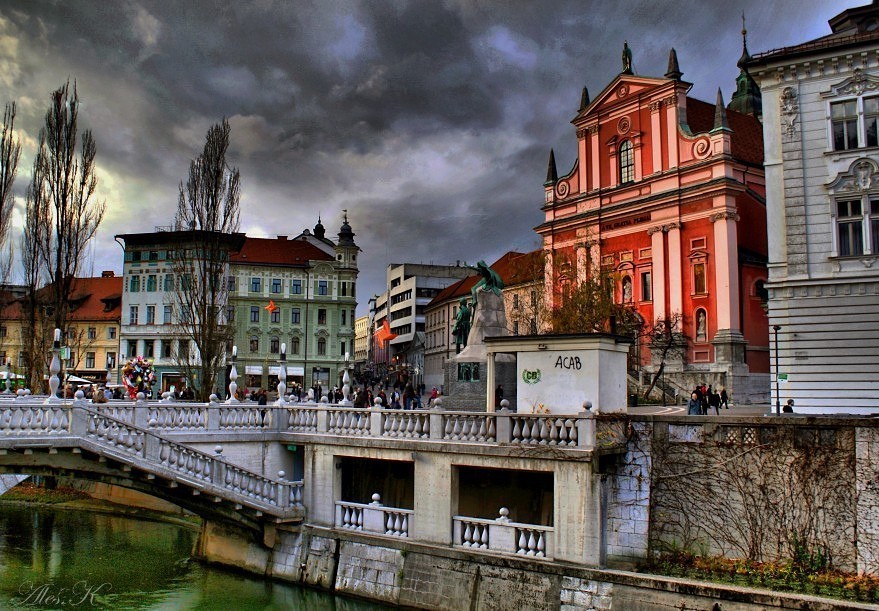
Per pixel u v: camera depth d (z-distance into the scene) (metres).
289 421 25.02
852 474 17.00
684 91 52.03
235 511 22.50
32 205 39.38
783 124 30.64
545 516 20.81
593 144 57.62
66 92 39.59
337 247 85.12
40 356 38.97
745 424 18.23
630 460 19.38
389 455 21.73
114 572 23.92
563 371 20.44
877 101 28.98
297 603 21.08
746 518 18.00
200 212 38.72
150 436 20.47
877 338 28.23
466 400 26.09
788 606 15.49
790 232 30.16
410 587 20.30
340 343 83.81
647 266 52.50
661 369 45.78
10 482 20.86
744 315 48.41
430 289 119.06
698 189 48.91
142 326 71.75
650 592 16.91
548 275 57.41
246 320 81.00
